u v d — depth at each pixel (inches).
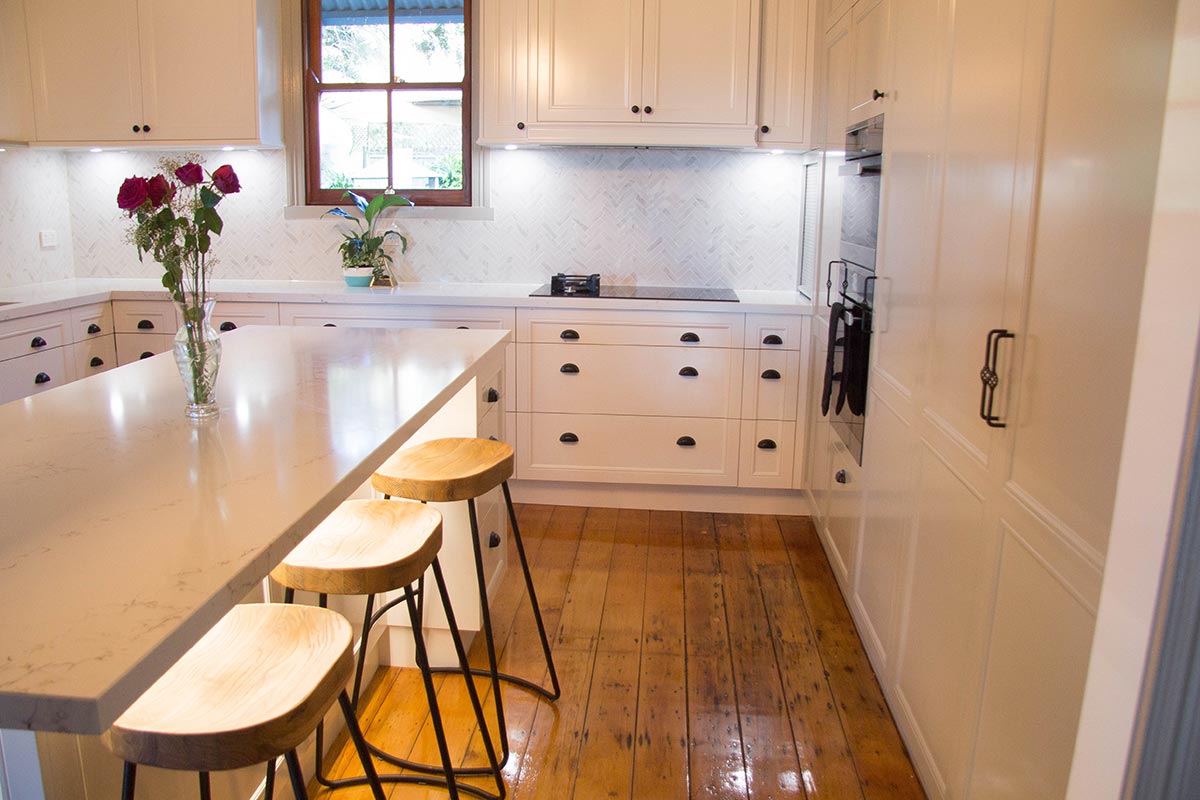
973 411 72.2
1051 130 58.5
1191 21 32.1
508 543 145.7
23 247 168.7
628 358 155.6
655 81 155.5
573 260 175.3
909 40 94.6
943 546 79.4
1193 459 32.4
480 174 172.9
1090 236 52.7
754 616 121.7
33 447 63.7
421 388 82.3
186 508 52.1
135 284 174.2
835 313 125.4
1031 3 62.2
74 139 162.2
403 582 66.0
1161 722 34.7
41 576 43.1
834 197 136.0
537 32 155.1
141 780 56.2
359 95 172.6
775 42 155.5
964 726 73.0
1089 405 52.2
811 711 99.4
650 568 137.3
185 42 158.9
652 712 98.8
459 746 91.9
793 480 157.6
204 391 71.4
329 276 178.9
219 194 70.9
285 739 45.4
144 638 37.5
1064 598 54.8
